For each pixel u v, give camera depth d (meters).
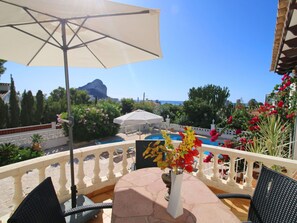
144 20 1.44
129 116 8.48
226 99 19.48
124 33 1.62
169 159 1.45
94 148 3.04
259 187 1.71
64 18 1.49
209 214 1.42
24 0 1.27
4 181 6.06
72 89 21.50
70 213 1.59
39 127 13.30
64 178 2.70
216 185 3.27
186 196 1.69
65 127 12.12
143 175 2.14
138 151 2.83
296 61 4.13
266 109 4.09
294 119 3.75
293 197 1.39
